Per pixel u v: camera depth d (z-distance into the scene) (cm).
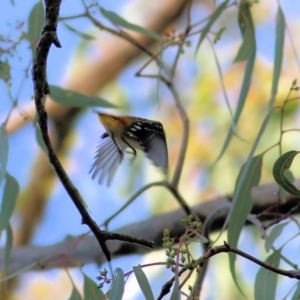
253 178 583
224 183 638
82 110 654
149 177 638
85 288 582
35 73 559
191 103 647
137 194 601
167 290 559
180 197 603
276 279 577
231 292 623
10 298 646
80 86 660
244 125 639
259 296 576
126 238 562
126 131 574
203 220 605
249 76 588
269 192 597
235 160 638
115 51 661
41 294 646
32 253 615
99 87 661
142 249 609
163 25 660
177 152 644
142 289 558
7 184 585
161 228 607
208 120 645
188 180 640
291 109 636
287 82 640
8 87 586
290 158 568
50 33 557
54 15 557
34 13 587
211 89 647
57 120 653
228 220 577
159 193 638
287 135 634
